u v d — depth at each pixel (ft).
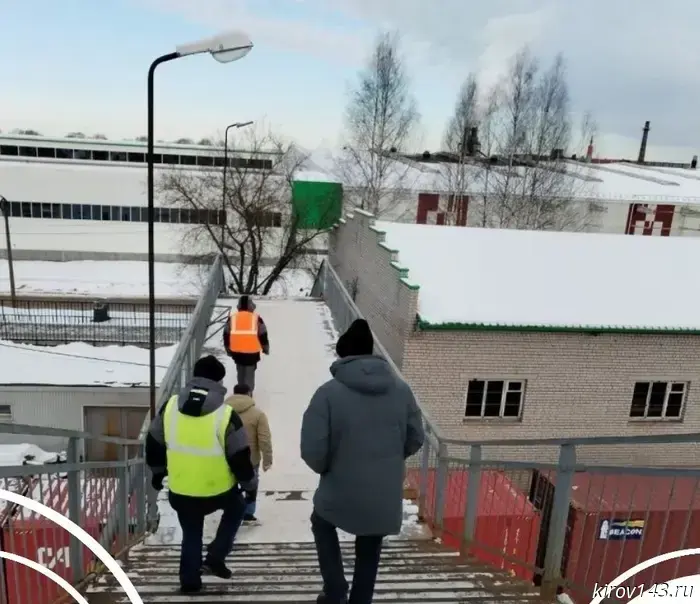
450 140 115.14
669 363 45.44
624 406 45.91
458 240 54.24
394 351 45.47
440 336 43.06
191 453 12.44
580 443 12.46
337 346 11.30
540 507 26.78
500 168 115.34
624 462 47.14
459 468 28.37
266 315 52.21
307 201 101.50
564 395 45.14
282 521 22.91
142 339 67.46
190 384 12.81
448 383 43.88
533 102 109.50
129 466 18.35
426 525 22.31
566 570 17.99
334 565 11.35
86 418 53.78
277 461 28.45
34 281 121.90
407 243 52.19
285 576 14.75
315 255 109.91
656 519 23.68
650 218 121.70
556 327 43.14
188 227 136.15
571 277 49.60
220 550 14.01
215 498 12.76
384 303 48.73
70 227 136.67
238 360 29.09
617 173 143.02
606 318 44.57
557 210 115.14
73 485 13.24
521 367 44.29
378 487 10.69
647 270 51.96
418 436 11.48
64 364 57.88
